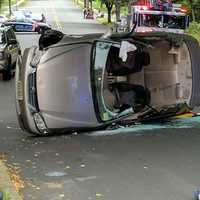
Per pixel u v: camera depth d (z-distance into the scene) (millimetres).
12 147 10055
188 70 11984
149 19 24859
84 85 11102
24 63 10898
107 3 58031
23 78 10805
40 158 9141
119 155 9250
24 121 10867
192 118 12898
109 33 11492
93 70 11117
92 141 10453
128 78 12531
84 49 11203
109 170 8273
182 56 12039
